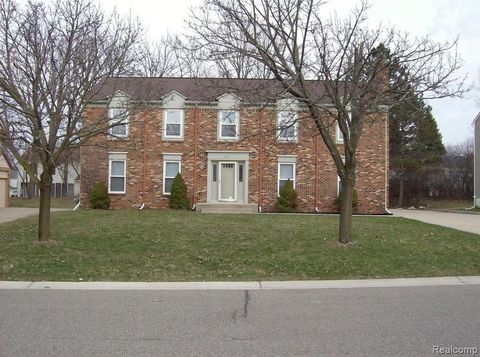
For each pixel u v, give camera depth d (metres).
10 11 12.30
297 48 11.24
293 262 10.44
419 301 7.53
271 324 6.19
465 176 49.06
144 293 8.12
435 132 43.34
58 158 11.66
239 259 10.75
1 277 9.25
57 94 10.71
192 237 12.65
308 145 24.69
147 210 22.44
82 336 5.62
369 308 7.05
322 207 24.55
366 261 10.52
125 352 5.09
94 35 11.46
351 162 11.69
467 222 19.78
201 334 5.74
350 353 5.06
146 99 12.02
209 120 24.67
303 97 11.34
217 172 24.78
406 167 42.94
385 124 24.67
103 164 24.52
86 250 11.15
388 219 18.95
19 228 14.45
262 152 24.62
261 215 19.58
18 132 10.79
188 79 25.80
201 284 8.91
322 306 7.20
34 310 6.84
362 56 10.75
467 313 6.73
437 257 11.09
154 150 24.58
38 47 10.53
